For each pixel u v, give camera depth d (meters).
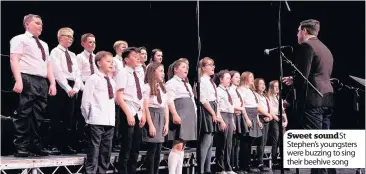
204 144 4.29
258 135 5.19
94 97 3.41
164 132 3.85
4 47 5.94
